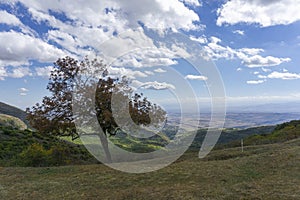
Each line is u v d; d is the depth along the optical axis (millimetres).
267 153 10039
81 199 6156
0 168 10688
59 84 12984
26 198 6469
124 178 7746
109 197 6152
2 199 6484
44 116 12680
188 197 5754
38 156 13219
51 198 6363
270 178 6914
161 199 5773
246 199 5445
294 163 8133
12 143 19938
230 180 6945
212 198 5609
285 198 5355
